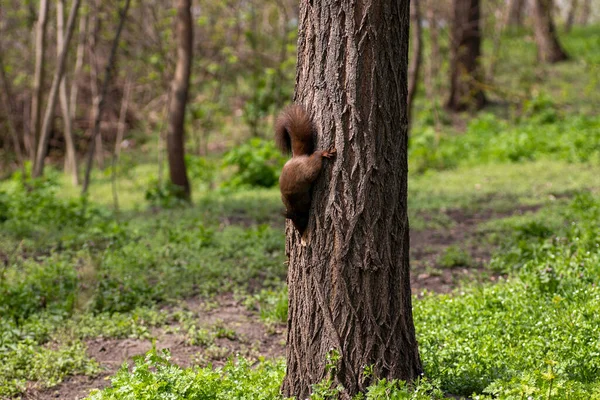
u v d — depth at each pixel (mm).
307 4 4695
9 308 7707
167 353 5004
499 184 14289
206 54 21375
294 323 4848
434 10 23984
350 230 4574
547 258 8070
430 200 13172
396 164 4680
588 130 17938
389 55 4590
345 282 4605
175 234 10406
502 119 22125
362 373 4598
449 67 24547
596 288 6582
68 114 17875
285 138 4965
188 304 8227
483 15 29469
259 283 8836
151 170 19594
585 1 43312
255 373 5387
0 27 19266
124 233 10523
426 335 6023
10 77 20547
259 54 20500
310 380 4730
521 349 5535
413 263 9336
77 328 7316
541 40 28344
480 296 7113
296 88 4906
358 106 4547
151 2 19938
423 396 4398
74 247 10164
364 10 4504
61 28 15836
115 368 6578
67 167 20141
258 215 12398
